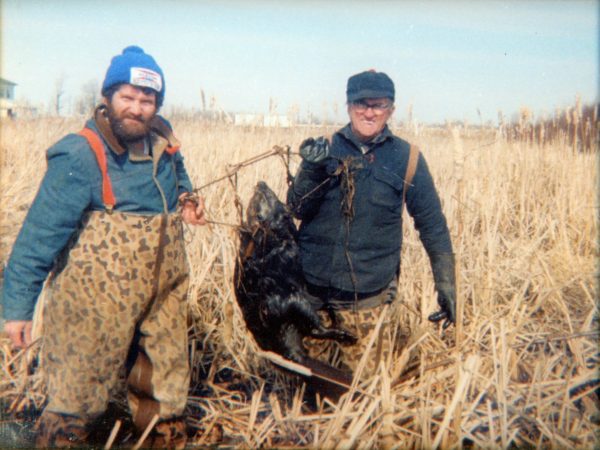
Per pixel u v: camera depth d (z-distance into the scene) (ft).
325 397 11.98
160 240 10.08
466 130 32.55
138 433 10.85
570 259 21.63
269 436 11.68
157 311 10.41
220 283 16.65
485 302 16.15
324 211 11.99
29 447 10.71
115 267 9.73
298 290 11.71
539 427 10.99
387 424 10.91
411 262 18.17
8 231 24.22
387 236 12.14
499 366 13.12
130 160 9.89
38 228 9.41
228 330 14.66
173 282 10.47
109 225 9.75
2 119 44.09
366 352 11.37
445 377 12.52
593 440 11.02
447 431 10.77
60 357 9.82
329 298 12.41
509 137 33.22
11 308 9.44
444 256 12.53
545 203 27.71
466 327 15.53
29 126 43.68
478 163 30.22
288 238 11.84
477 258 17.87
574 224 25.62
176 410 10.66
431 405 11.82
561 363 14.23
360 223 11.94
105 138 9.68
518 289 18.43
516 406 11.96
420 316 14.53
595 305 15.87
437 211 12.37
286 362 11.22
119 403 12.19
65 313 9.74
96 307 9.70
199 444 11.41
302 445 11.34
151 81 9.62
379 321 11.57
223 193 21.75
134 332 10.68
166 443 10.68
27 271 9.43
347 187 11.49
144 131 9.76
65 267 9.82
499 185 27.63
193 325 14.92
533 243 21.25
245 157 25.41
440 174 28.12
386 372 11.35
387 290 12.49
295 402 12.05
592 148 30.58
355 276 12.12
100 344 9.78
